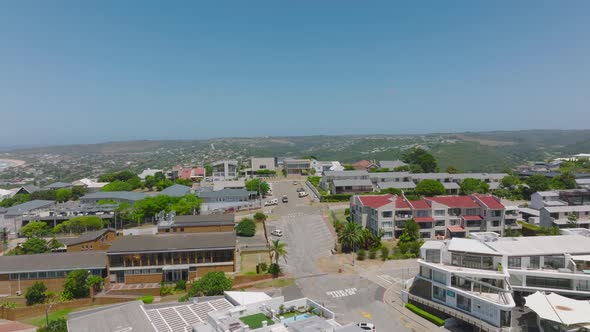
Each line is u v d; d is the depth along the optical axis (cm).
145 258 8538
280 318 4997
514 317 6244
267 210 13150
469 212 10856
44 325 6556
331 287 7956
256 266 8931
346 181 14988
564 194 12750
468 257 6669
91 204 14450
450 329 6188
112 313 5828
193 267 8625
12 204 16400
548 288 6450
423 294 7062
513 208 10794
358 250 9675
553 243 7138
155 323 5494
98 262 8294
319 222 11900
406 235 10069
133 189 18788
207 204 13625
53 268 8025
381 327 6312
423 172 19275
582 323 5216
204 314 5719
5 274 7975
